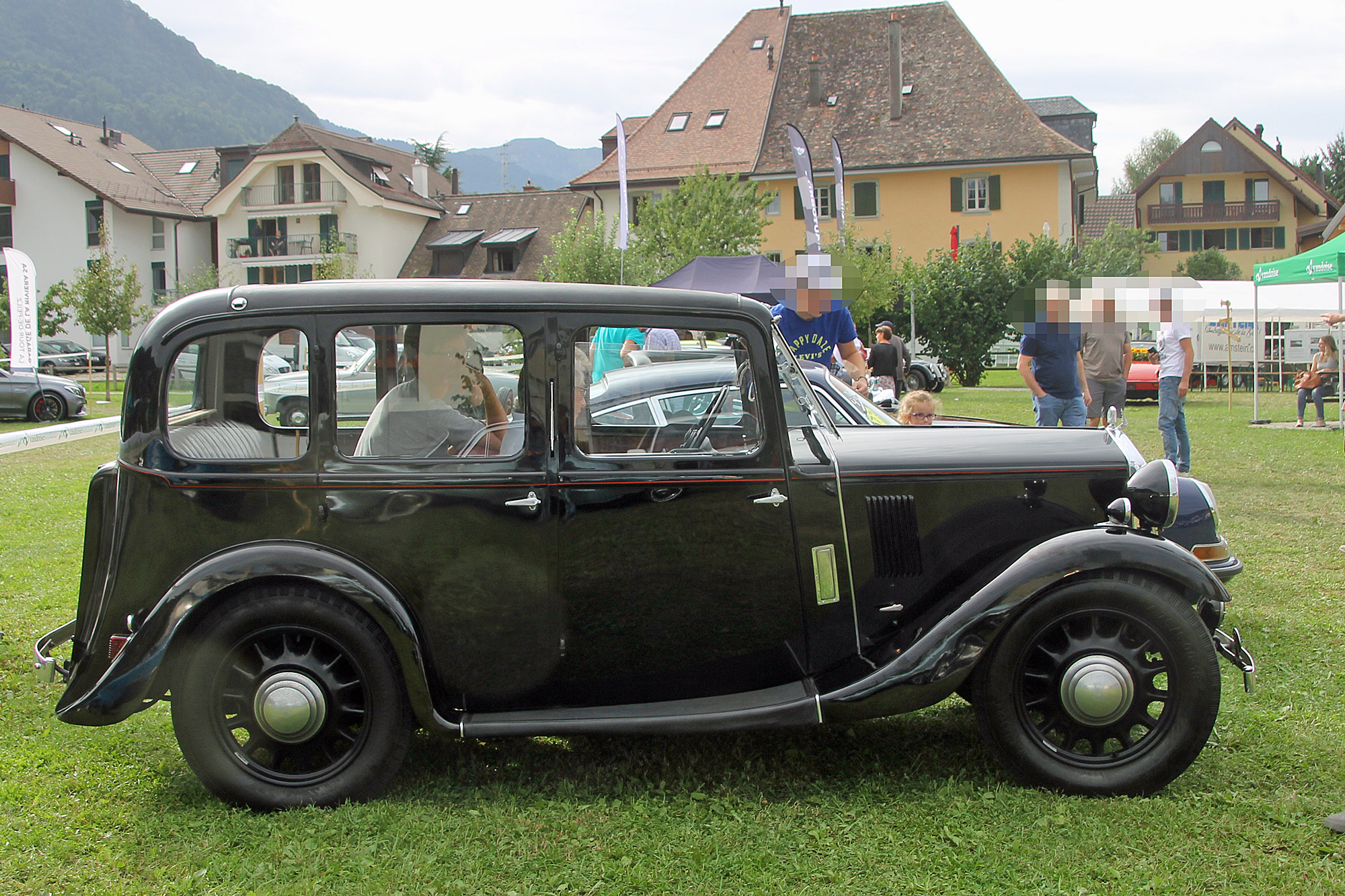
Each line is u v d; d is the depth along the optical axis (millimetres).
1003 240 36094
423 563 3131
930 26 39500
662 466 3213
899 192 36750
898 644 3256
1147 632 3119
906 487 3441
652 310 3240
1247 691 3148
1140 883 2645
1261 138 62844
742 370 3287
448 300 3143
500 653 3201
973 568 3508
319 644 3105
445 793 3207
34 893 2631
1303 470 9938
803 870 2729
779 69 39562
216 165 50156
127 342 44688
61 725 3809
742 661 3336
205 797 3184
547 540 3166
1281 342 24234
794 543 3307
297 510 3092
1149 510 3387
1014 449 3584
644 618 3240
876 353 16031
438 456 3160
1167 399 9219
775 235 37688
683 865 2766
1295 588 5578
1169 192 60281
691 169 37594
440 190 52969
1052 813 3027
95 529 3164
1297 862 2738
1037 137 35688
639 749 3596
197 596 2943
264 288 3145
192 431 3107
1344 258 13281
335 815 3021
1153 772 3115
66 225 45375
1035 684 3271
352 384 3135
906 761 3484
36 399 18203
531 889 2643
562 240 28578
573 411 3186
